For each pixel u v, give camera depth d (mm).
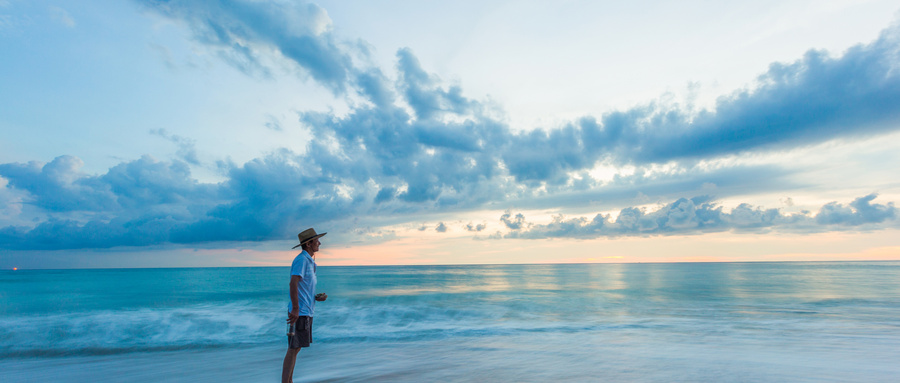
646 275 51875
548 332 10570
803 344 8336
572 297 21391
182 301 20438
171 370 7055
